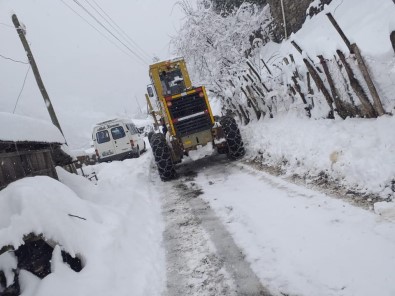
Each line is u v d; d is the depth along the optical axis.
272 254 3.08
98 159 15.68
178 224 4.53
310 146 4.95
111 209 4.89
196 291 2.88
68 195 4.11
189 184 6.65
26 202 3.30
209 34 10.98
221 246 3.54
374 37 5.26
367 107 4.39
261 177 5.54
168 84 8.88
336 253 2.76
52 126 6.26
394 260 2.44
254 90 8.17
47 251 3.38
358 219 3.13
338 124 4.90
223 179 6.27
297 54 7.97
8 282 3.11
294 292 2.50
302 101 6.19
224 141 7.52
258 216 3.99
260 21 11.57
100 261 3.28
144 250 3.90
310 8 9.75
